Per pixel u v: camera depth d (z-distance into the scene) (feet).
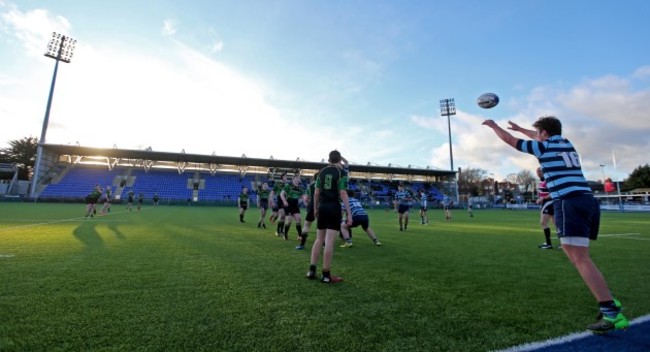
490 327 8.52
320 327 8.45
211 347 7.27
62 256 17.42
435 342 7.64
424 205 53.26
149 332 7.98
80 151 127.44
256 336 7.86
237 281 12.89
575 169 9.48
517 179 295.28
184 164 150.51
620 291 11.89
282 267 15.74
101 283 12.18
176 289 11.59
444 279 13.56
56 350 7.02
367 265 16.52
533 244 25.50
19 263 15.52
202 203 127.44
